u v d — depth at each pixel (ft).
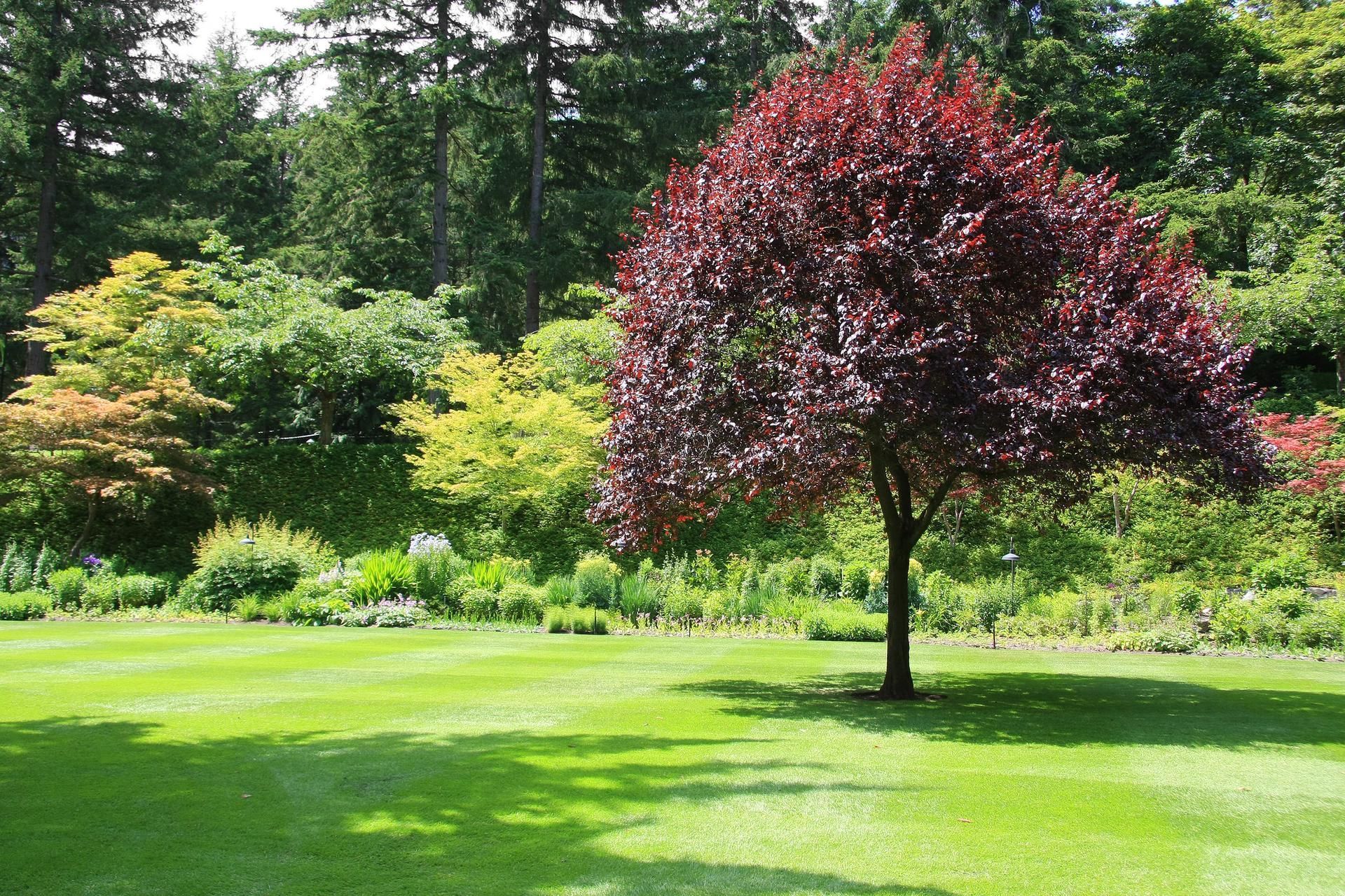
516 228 102.94
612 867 13.64
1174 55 100.78
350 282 81.10
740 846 14.61
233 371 72.13
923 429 26.89
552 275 93.45
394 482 75.05
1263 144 88.38
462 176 107.55
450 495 72.43
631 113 94.99
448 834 15.11
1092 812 16.81
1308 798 17.94
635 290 33.47
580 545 69.51
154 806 16.56
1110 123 92.94
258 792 17.57
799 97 31.68
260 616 56.95
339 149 93.30
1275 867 13.91
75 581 60.39
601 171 105.50
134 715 25.53
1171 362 26.50
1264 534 61.93
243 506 75.05
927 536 66.90
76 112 90.22
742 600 57.36
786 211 28.89
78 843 14.56
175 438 68.80
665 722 25.66
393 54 92.73
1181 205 82.38
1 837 14.82
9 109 89.25
